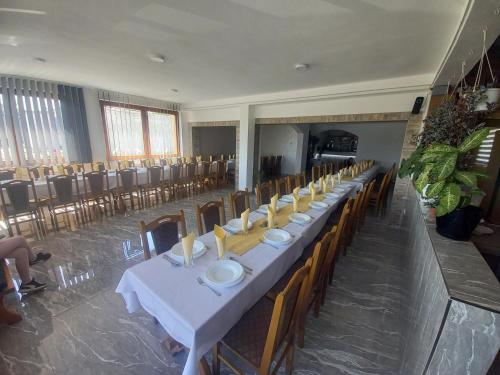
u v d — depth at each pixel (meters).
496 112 1.82
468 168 1.30
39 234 3.11
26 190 2.88
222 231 1.42
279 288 1.53
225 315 1.05
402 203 3.67
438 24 1.84
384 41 2.21
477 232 1.46
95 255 2.58
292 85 4.04
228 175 6.94
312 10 1.73
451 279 0.87
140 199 4.54
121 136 5.71
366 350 1.53
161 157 6.69
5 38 2.37
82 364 1.37
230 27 2.03
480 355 0.75
